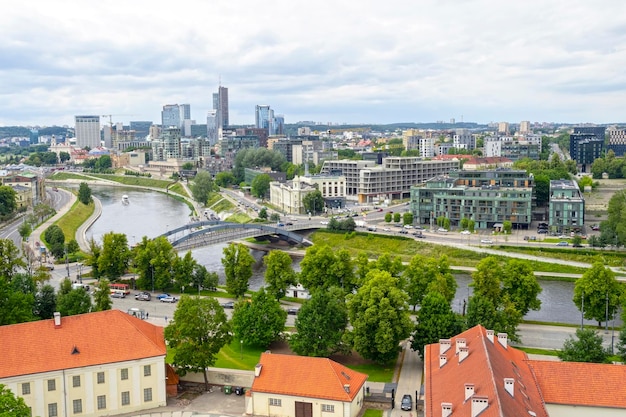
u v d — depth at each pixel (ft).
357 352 586.45
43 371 442.50
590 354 492.95
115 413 464.24
